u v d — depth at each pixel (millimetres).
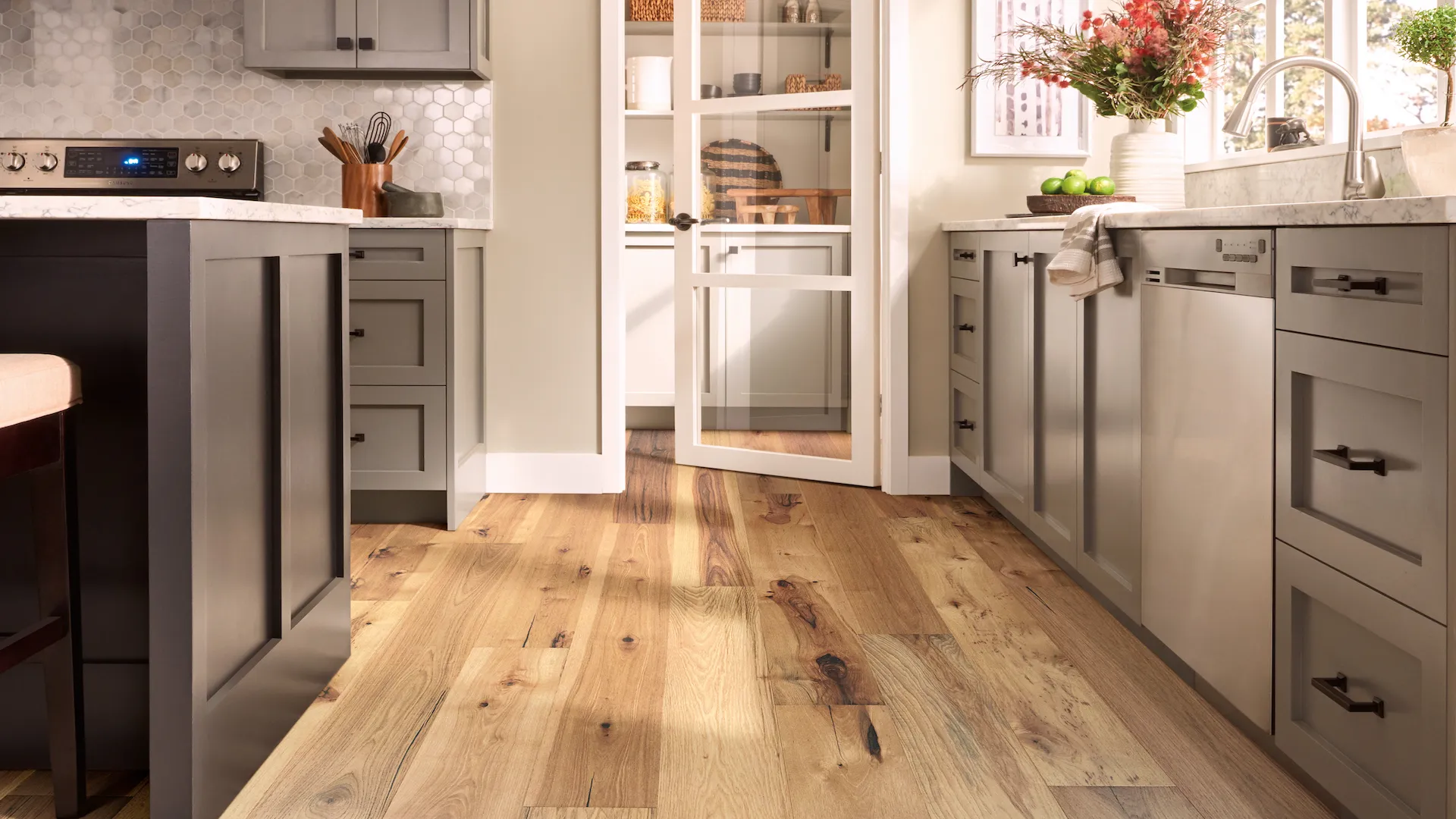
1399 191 2211
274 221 1681
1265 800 1616
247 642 1679
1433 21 1918
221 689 1562
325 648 2023
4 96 3520
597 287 3643
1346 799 1453
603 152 3576
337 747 1791
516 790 1652
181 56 3514
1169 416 1972
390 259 3154
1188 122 3475
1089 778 1689
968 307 3426
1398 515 1326
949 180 3635
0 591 1666
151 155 3455
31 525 1656
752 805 1609
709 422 4188
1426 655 1264
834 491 3793
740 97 3969
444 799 1626
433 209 3363
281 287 1732
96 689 1669
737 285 4051
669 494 3732
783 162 3926
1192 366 1874
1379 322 1334
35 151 3436
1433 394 1233
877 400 3822
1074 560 2514
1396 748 1354
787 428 4031
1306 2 2826
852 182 3781
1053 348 2643
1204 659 1866
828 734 1849
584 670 2133
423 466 3213
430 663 2168
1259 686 1685
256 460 1688
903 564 2867
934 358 3699
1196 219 1821
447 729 1865
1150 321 2051
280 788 1651
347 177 3398
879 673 2121
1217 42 2854
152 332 1414
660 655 2215
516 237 3617
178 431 1424
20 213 1379
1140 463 2117
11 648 1425
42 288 1604
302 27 3271
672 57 5129
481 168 3582
